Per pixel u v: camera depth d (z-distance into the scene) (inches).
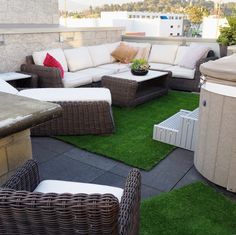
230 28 194.1
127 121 141.6
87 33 235.5
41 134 121.7
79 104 118.3
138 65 178.7
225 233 66.9
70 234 30.0
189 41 243.9
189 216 72.5
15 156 48.5
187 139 109.7
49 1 259.4
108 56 235.6
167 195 81.4
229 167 78.9
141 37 266.8
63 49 210.8
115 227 29.8
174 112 156.3
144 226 68.6
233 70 71.3
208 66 77.5
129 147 112.4
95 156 105.8
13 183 41.6
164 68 215.8
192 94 196.2
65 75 180.7
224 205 76.9
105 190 48.2
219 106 75.9
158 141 118.0
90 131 122.9
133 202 41.4
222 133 77.4
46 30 198.1
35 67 169.6
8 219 30.2
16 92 118.3
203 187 85.4
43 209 28.6
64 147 113.2
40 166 98.5
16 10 231.9
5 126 38.7
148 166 98.1
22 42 183.9
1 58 173.5
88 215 28.1
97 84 190.5
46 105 47.9
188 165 100.0
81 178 91.7
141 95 170.2
